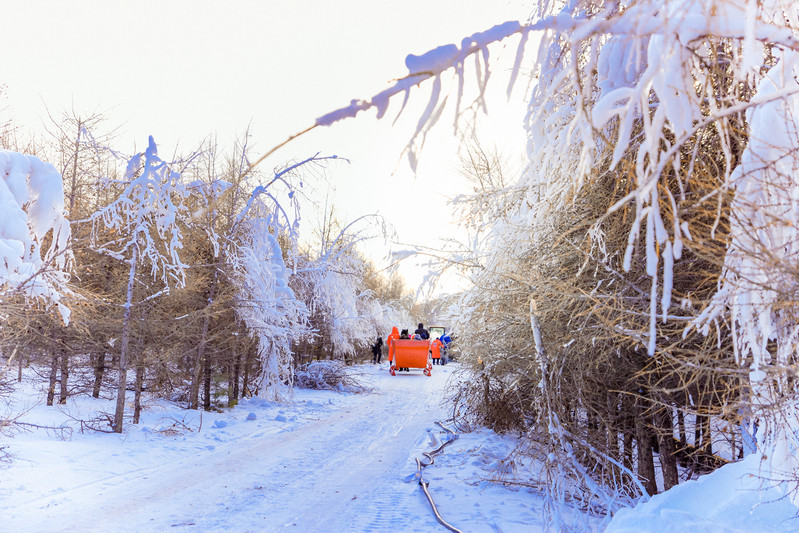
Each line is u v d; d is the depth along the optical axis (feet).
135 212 37.83
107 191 44.98
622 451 21.40
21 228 30.37
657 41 6.51
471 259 25.89
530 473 26.08
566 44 12.57
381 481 26.37
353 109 6.05
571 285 19.33
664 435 19.85
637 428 21.09
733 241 10.02
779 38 6.20
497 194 24.50
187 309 46.11
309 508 21.85
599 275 19.47
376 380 87.10
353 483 25.98
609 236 18.48
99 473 26.25
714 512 12.80
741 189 9.40
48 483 23.81
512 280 22.58
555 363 19.70
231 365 54.24
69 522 19.42
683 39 6.32
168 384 50.26
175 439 35.78
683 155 16.20
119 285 41.83
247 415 48.01
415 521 20.08
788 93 5.71
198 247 49.21
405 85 6.21
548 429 18.95
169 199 38.27
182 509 21.47
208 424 41.96
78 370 48.19
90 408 44.93
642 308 17.93
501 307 23.43
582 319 19.54
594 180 17.39
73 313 36.78
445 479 26.66
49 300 31.96
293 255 57.52
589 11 8.72
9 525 18.80
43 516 19.86
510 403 33.78
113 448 31.60
